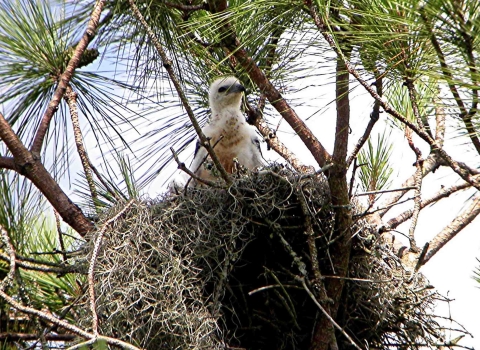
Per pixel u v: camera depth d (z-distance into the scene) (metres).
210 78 10.22
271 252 8.20
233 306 8.08
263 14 7.40
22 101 8.67
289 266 8.16
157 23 8.72
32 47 8.53
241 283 8.20
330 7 6.77
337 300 7.80
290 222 8.18
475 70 5.59
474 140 6.14
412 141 8.29
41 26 8.58
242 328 7.95
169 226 7.92
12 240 8.07
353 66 6.87
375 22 6.38
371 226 8.15
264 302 8.12
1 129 7.87
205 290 7.77
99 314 7.19
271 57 8.55
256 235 8.20
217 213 8.00
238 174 8.44
